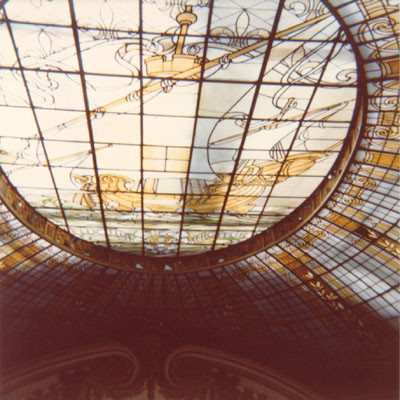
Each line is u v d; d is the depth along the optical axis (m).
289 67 15.82
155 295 30.44
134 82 16.33
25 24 14.20
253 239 26.83
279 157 20.22
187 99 17.09
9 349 28.97
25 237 24.19
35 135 18.83
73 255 26.59
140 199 22.91
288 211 24.56
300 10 13.68
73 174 21.12
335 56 15.37
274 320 30.64
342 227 23.56
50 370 29.02
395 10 13.38
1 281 26.45
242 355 31.06
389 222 22.14
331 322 28.81
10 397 27.77
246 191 22.50
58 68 15.83
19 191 22.33
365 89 16.61
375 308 26.61
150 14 13.81
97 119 18.05
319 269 26.62
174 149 19.52
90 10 13.73
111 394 29.23
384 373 27.86
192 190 22.22
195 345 30.91
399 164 19.20
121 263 28.28
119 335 31.03
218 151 19.62
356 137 18.70
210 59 15.44
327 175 21.81
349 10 13.60
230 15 13.84
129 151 19.69
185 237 26.61
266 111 17.69
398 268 23.81
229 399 29.66
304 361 30.72
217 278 29.14
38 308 29.33
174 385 29.64
